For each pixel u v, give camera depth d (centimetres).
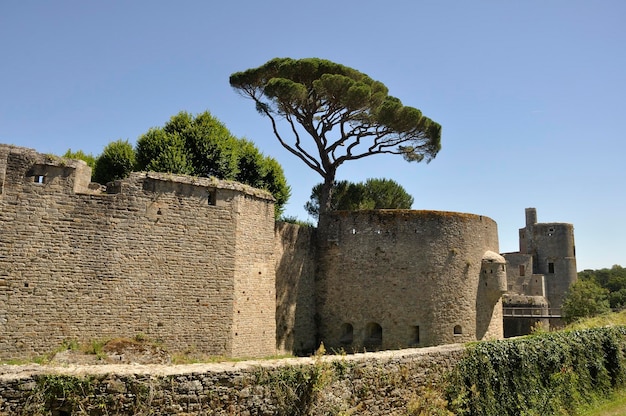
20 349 1689
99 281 1847
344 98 2995
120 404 969
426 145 3572
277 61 3173
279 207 3766
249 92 3297
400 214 2773
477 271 2864
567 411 1864
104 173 3134
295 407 1137
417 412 1377
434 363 1505
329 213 2916
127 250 1914
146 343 1866
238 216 2209
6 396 901
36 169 1794
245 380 1095
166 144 2917
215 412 1043
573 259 5991
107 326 1844
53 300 1762
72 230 1823
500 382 1677
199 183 2109
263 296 2316
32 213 1762
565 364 1970
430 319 2666
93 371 979
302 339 2725
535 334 2017
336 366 1252
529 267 5672
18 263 1720
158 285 1961
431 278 2709
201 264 2072
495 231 3145
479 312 2828
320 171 3381
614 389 2186
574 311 4778
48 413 923
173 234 2022
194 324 2023
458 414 1480
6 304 1688
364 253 2783
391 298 2698
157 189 2009
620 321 2731
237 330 2145
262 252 2334
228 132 3356
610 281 9281
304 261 2820
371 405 1302
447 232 2788
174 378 1018
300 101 3036
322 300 2838
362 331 2712
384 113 3186
